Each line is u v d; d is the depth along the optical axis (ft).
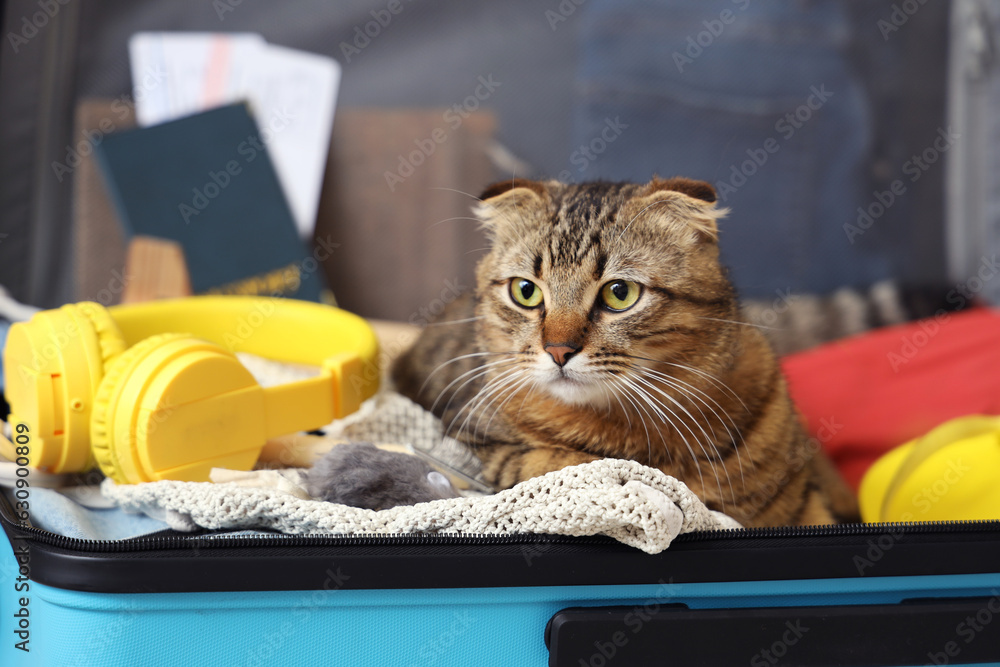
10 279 4.53
